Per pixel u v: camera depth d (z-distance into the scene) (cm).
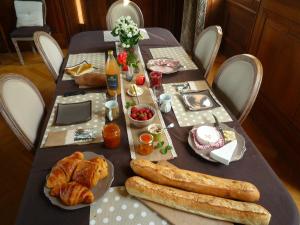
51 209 80
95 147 103
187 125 115
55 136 108
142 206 81
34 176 91
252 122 238
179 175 83
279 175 183
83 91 139
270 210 79
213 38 175
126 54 158
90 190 83
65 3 354
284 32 188
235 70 141
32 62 343
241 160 97
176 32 395
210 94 137
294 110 188
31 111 128
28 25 326
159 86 142
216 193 80
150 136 100
